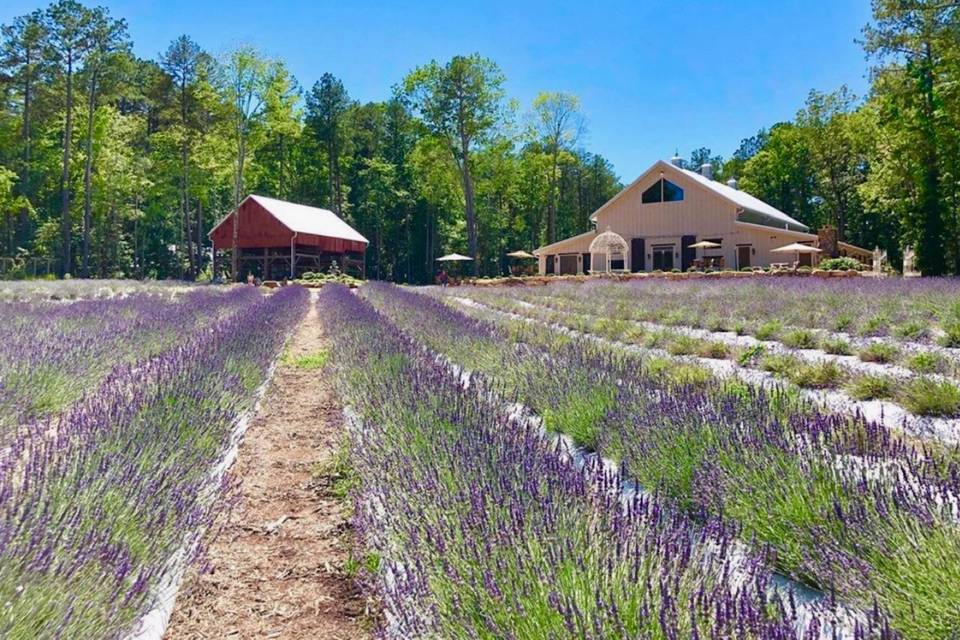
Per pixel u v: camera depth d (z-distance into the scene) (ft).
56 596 6.82
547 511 8.34
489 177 180.24
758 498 9.97
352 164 194.08
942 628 6.88
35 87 132.87
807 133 156.04
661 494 11.16
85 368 21.71
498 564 7.23
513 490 9.34
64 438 11.74
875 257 106.52
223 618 8.59
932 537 8.12
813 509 9.45
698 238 103.19
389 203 175.01
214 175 155.22
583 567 6.94
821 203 176.35
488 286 100.01
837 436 12.39
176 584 9.11
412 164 173.78
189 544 9.68
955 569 7.36
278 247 125.70
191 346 24.45
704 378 20.57
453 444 11.78
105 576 7.45
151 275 157.79
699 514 10.01
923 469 10.57
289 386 24.54
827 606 7.32
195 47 157.07
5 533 7.42
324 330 41.19
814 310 39.40
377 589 8.73
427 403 15.08
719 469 11.02
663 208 106.01
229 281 121.70
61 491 9.12
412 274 184.24
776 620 6.14
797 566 8.84
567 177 228.22
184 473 11.48
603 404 15.92
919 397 17.69
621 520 8.07
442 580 7.44
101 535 8.16
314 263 137.39
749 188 185.26
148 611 7.77
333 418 19.08
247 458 15.43
